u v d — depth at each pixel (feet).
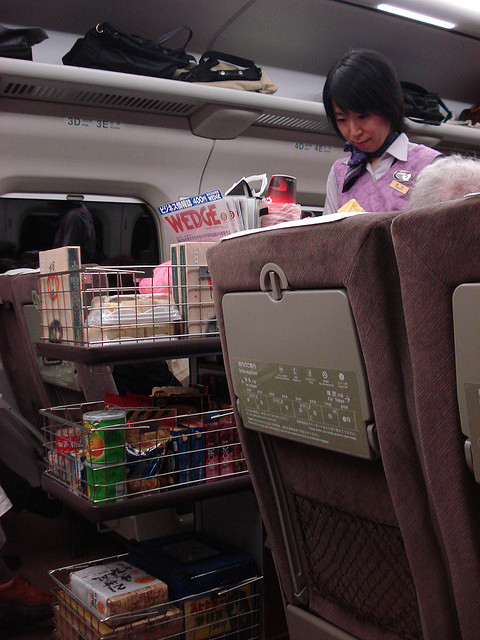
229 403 5.88
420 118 12.23
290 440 3.39
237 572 5.73
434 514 2.74
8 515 10.36
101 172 10.26
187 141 10.85
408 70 13.32
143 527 7.23
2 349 9.25
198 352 5.16
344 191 8.41
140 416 5.31
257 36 11.30
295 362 3.10
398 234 2.43
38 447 8.07
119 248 10.88
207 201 5.44
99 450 4.82
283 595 3.86
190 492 5.17
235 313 3.43
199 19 10.55
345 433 2.96
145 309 5.13
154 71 9.57
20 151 9.55
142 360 4.87
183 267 5.29
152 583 5.34
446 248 2.27
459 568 2.58
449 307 2.34
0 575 6.61
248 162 11.64
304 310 2.95
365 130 7.64
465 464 2.43
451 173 3.19
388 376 2.64
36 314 7.37
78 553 8.61
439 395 2.43
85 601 5.38
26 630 6.75
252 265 3.21
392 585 3.16
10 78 8.53
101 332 4.89
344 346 2.81
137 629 5.10
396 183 7.86
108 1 9.73
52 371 7.43
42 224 10.18
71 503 5.09
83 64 9.21
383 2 10.31
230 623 5.62
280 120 11.29
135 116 10.31
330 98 7.62
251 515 5.92
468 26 11.41
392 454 2.70
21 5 9.45
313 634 3.66
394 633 3.21
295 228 2.90
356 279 2.62
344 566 3.43
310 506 3.57
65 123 9.76
